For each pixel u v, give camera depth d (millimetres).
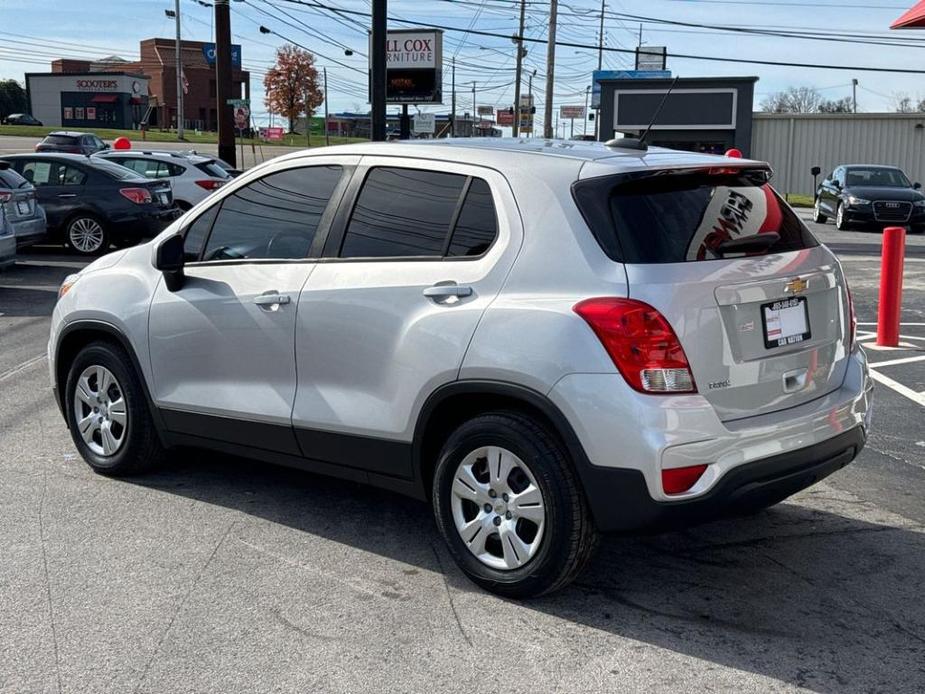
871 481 5633
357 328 4344
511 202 4027
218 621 3873
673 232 3826
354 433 4395
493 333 3873
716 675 3484
